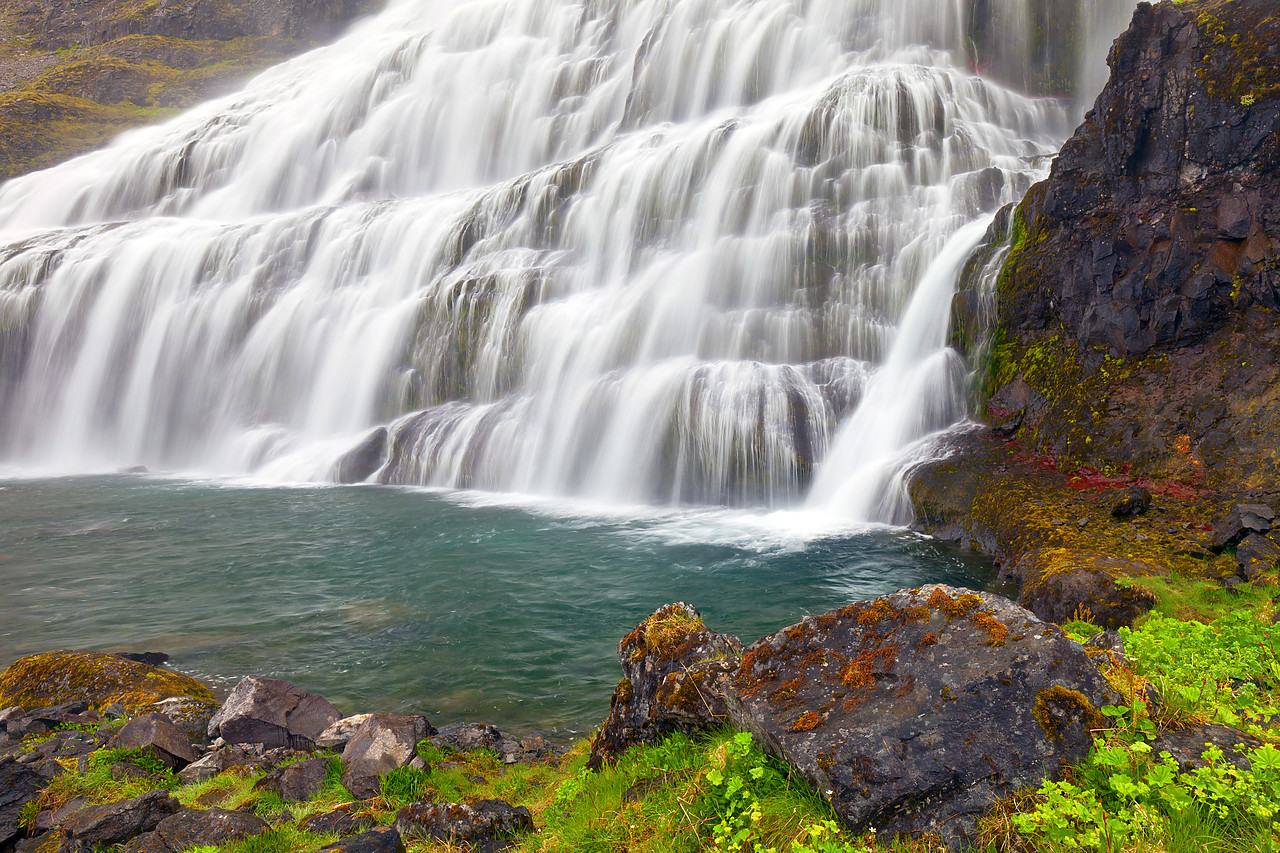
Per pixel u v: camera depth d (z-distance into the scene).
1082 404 14.52
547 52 45.44
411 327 27.19
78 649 11.56
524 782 7.08
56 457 31.81
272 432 28.12
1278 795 3.81
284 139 46.78
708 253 24.12
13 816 6.68
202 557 15.87
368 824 6.30
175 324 31.55
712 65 36.47
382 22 63.50
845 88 26.84
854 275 21.86
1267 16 13.61
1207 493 11.84
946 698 4.50
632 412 20.77
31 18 75.94
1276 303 12.66
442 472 23.08
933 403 18.02
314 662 10.88
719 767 5.01
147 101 64.12
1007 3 31.67
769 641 5.40
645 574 13.96
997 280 17.83
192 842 6.15
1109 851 3.70
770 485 18.64
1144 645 6.77
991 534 13.69
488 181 42.62
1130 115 14.84
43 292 33.12
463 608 12.72
